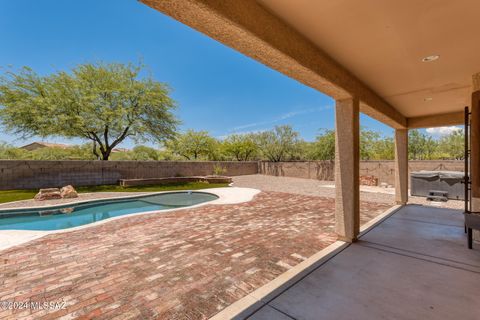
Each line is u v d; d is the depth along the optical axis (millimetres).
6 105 12062
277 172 21406
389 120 6195
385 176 13648
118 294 2527
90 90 13664
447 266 3049
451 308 2166
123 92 14586
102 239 4363
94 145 15391
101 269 3127
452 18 2361
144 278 2873
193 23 1992
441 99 5305
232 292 2537
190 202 10133
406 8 2209
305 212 6613
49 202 8609
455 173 8648
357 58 3336
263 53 2498
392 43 2904
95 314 2189
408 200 8250
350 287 2559
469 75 3936
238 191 11438
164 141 17125
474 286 2551
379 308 2178
